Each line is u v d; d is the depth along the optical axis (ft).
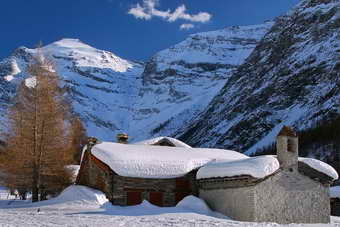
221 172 101.76
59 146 136.26
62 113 138.41
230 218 99.45
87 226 67.51
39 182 131.34
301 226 80.28
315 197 101.76
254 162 97.45
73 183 143.33
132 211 95.45
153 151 121.29
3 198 170.40
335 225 84.23
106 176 112.78
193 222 77.71
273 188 97.86
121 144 125.59
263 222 89.92
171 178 112.78
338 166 240.53
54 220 75.66
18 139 132.77
